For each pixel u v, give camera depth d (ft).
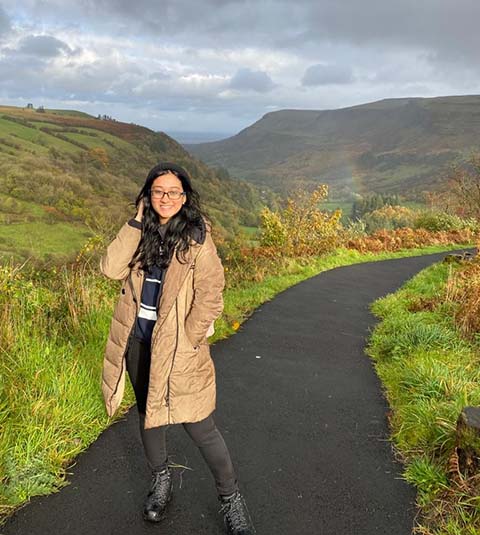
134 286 7.92
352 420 13.69
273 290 36.09
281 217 65.10
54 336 14.82
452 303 26.02
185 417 7.89
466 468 9.89
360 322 27.02
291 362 18.97
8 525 8.46
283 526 8.89
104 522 8.70
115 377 8.25
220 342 21.22
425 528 8.86
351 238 74.79
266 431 12.78
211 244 7.74
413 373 15.80
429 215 104.01
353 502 9.70
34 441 10.37
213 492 9.79
